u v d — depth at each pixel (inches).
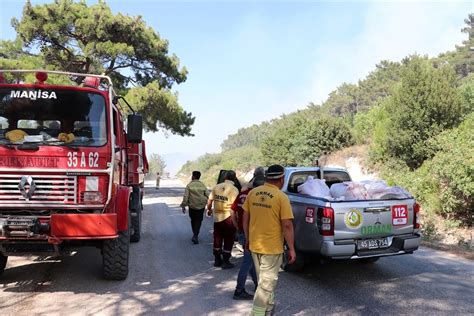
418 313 215.0
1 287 261.3
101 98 257.0
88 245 264.2
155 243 411.2
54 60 1119.6
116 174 265.6
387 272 293.9
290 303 231.6
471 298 237.3
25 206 235.0
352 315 213.3
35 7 1043.3
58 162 239.0
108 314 215.6
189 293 251.0
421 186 697.6
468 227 614.5
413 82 826.2
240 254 364.2
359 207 260.5
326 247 253.3
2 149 235.1
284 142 1349.7
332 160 1101.7
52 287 261.7
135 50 1134.4
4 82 261.7
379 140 929.5
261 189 202.7
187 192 405.1
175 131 1234.6
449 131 735.1
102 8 1072.8
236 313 217.6
